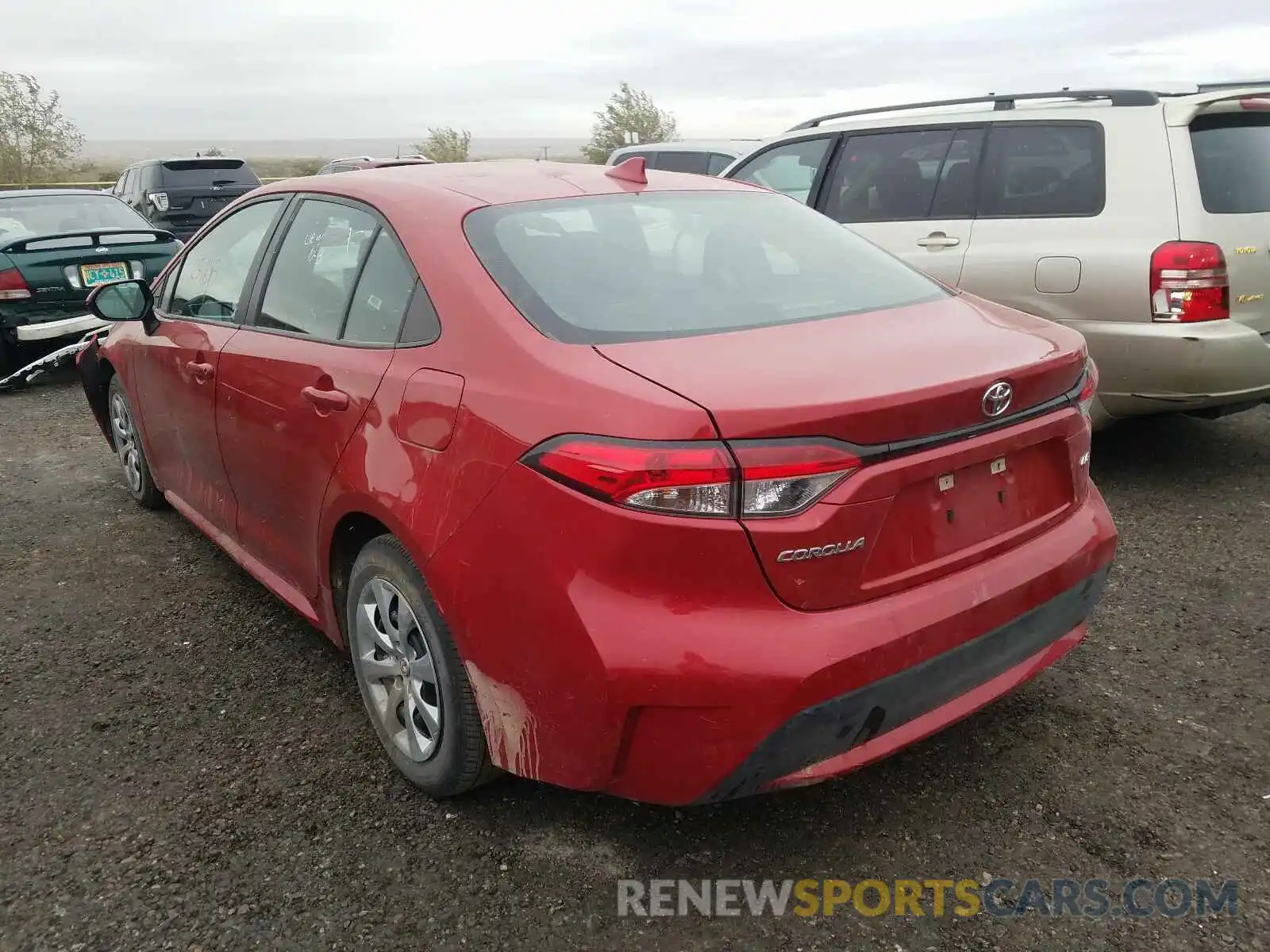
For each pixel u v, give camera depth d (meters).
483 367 2.28
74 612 3.78
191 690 3.20
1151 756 2.72
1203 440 5.50
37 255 7.90
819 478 1.95
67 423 6.81
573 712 2.07
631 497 1.93
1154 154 4.48
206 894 2.29
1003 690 2.35
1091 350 4.54
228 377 3.29
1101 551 2.54
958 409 2.11
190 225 15.90
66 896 2.29
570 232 2.67
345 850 2.42
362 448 2.56
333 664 3.35
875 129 5.54
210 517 3.82
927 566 2.16
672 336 2.31
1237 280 4.34
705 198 3.12
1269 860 2.32
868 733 2.10
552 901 2.24
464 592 2.22
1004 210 4.91
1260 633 3.37
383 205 2.84
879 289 2.79
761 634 1.95
